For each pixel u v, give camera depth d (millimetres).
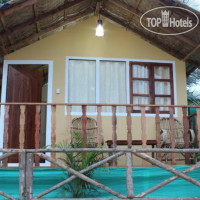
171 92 7246
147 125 7020
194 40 6383
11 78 6867
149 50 7371
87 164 4535
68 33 7246
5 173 4805
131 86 7156
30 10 5723
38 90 6949
